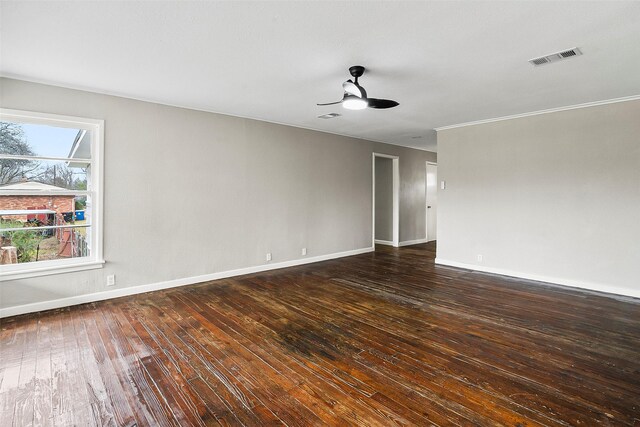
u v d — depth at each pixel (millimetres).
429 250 7234
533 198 4719
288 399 1996
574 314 3389
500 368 2346
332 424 1780
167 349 2621
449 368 2346
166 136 4219
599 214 4195
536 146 4672
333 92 3807
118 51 2721
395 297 3955
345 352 2582
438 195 5789
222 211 4762
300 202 5742
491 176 5125
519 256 4867
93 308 3533
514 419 1812
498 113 4738
